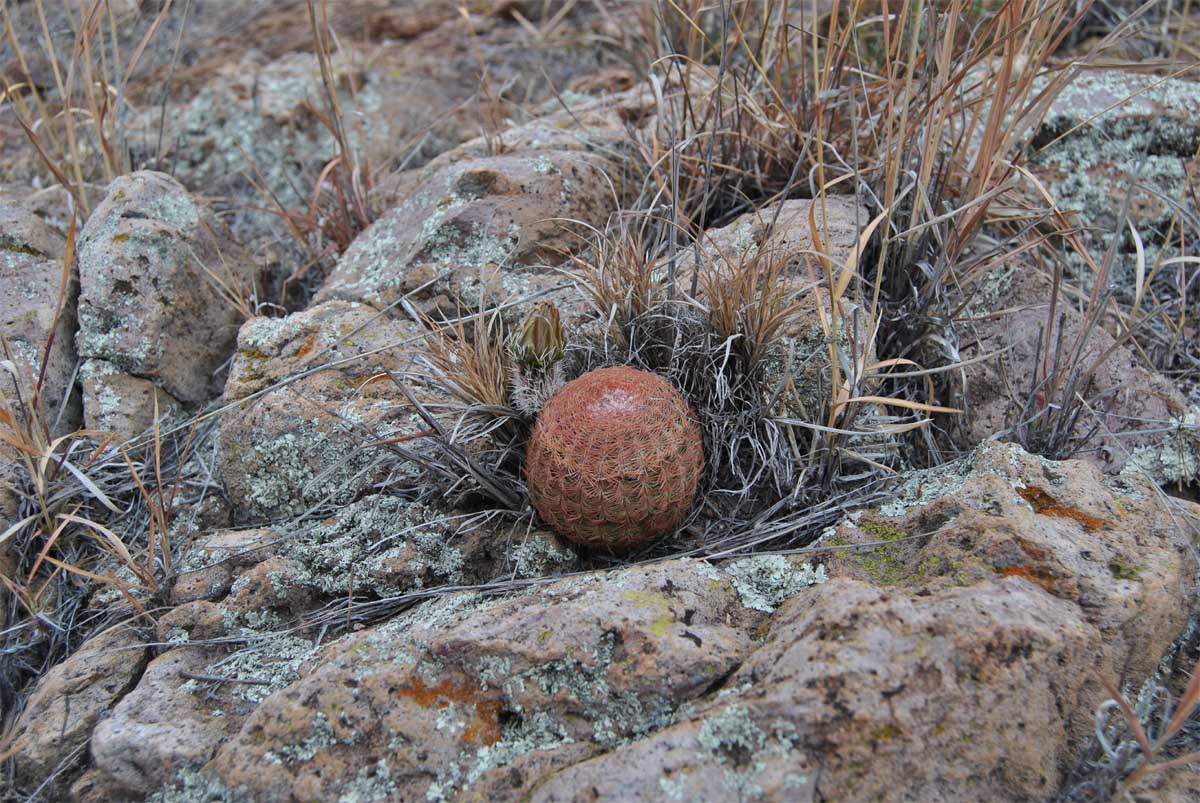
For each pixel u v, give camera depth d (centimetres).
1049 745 103
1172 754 105
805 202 124
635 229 124
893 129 124
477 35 157
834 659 101
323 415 117
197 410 125
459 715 105
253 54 155
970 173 122
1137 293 116
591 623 105
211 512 118
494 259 123
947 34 117
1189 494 117
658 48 141
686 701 104
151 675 109
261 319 123
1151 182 129
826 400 115
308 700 105
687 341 117
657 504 109
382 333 121
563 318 120
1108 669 104
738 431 115
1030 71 121
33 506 118
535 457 110
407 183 136
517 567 112
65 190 135
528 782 103
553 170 125
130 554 117
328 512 116
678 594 107
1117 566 106
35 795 107
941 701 101
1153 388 118
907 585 107
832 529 111
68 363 124
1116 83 132
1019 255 124
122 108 137
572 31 154
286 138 146
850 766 100
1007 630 102
